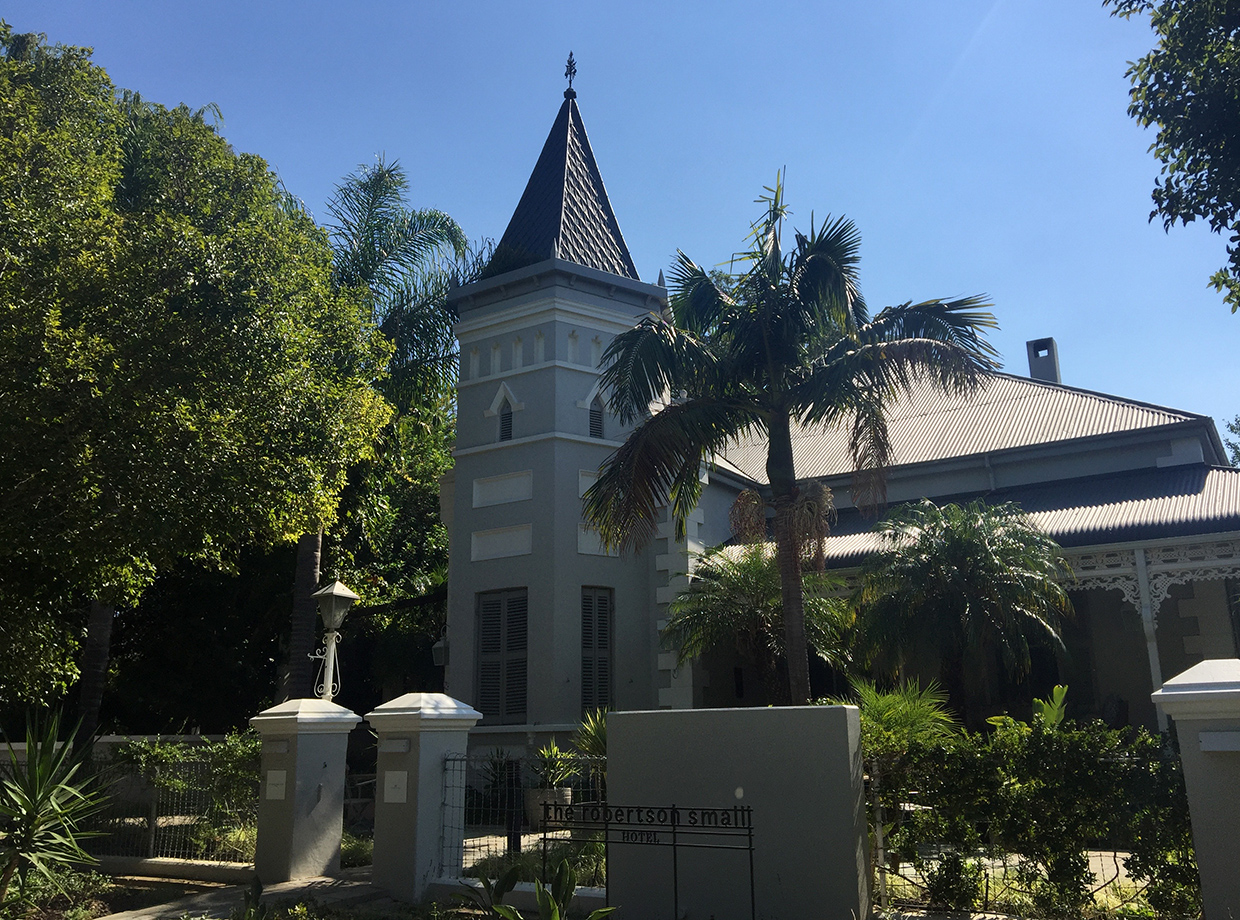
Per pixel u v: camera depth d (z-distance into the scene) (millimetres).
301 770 10680
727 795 7887
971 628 14977
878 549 16750
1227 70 10758
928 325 12484
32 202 10609
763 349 13258
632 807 8008
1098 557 16547
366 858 11617
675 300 13844
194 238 11109
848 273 13039
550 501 18422
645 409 13148
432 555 27625
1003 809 7855
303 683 17203
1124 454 19844
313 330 13055
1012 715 19891
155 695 20953
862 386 12430
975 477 21312
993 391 24375
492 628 18703
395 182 20719
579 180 21328
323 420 12359
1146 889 7402
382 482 21500
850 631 16734
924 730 9188
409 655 25594
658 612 18672
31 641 12438
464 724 10195
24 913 8695
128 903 9641
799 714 7758
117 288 10406
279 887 9906
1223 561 15445
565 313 19484
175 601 21125
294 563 21109
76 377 9578
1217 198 10898
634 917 8055
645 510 12492
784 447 13008
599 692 18062
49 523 10023
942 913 7840
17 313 9609
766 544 17406
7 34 14125
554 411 18859
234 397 10969
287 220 14984
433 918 8383
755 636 16531
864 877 7496
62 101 13594
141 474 9945
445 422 27031
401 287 20297
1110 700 19422
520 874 9266
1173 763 7305
